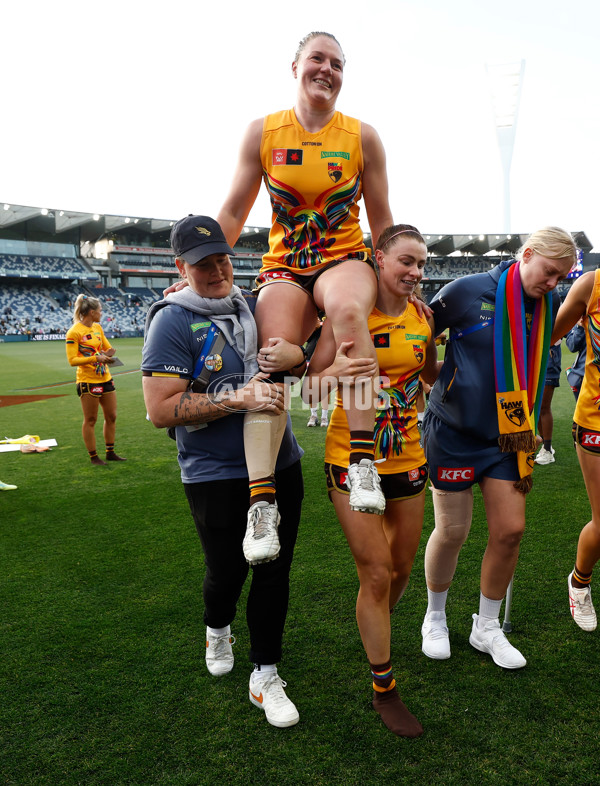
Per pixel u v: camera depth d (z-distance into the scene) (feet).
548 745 6.78
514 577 11.00
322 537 13.25
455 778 6.34
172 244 7.18
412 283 7.34
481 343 8.04
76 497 16.89
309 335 7.67
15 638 9.38
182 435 7.59
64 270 176.86
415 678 8.13
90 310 20.08
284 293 7.23
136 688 8.05
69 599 10.68
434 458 8.44
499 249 201.36
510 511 7.95
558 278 7.55
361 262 7.30
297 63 7.41
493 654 8.41
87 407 20.45
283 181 7.43
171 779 6.45
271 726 7.26
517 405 7.82
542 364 8.05
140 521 14.75
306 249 7.45
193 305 7.16
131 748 6.93
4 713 7.58
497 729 7.06
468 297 8.18
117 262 192.24
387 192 8.06
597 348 8.79
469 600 10.27
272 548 6.32
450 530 8.38
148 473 19.42
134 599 10.65
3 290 168.55
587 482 8.98
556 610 9.81
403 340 7.64
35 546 13.24
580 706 7.43
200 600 10.55
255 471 6.75
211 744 6.97
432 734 7.02
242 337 7.18
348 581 11.03
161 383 6.96
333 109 7.46
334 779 6.37
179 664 8.61
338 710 7.52
